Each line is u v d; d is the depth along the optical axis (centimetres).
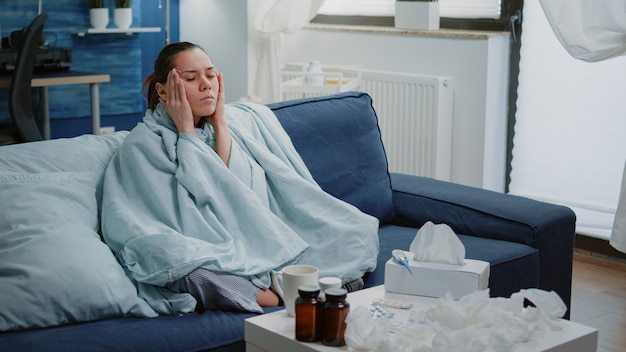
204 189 213
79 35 481
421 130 405
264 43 448
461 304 165
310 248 224
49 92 479
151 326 183
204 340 181
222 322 189
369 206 271
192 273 195
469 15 407
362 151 273
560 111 386
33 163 214
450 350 146
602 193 378
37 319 180
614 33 330
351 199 266
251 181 230
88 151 224
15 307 178
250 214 217
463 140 404
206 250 201
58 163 217
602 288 341
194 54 231
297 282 169
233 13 459
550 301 173
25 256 186
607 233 376
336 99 278
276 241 214
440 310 161
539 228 249
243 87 461
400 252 188
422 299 181
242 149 238
